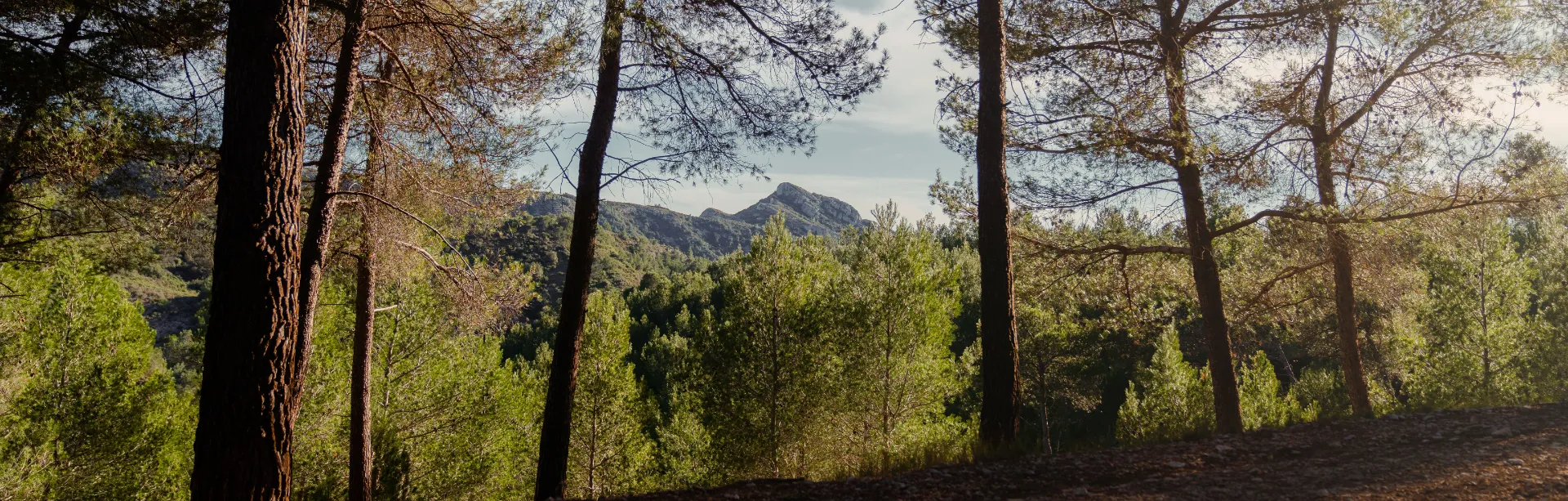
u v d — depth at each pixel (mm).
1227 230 11109
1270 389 22219
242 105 4691
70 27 8039
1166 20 10758
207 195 9070
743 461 17078
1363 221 9953
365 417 11203
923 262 17656
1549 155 9602
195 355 15133
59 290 13680
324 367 15164
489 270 11391
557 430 7539
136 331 14812
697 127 8516
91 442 13703
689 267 166375
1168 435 8602
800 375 17000
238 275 4574
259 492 4531
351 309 14977
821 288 18672
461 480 16797
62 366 13695
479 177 10273
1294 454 6465
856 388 17109
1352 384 12023
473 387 16984
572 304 7746
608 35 7562
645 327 72062
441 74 9312
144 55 8156
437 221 11344
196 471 4531
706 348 17906
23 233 9219
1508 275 18531
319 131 9281
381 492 14531
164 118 8359
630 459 19781
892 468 7289
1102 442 8555
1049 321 14391
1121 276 12602
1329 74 11320
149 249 10211
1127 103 10336
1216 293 10789
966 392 27250
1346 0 9461
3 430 13117
